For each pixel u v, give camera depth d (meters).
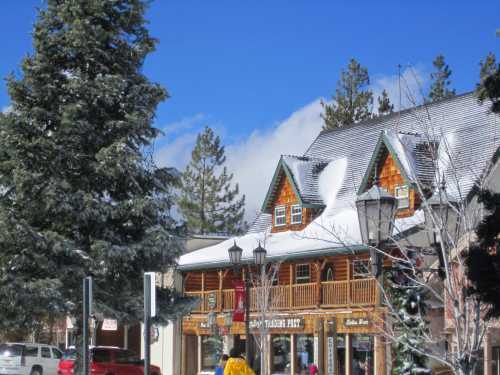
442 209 15.02
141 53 27.66
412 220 32.91
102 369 36.97
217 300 43.47
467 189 30.27
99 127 27.14
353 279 36.59
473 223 16.11
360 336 36.31
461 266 15.12
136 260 26.94
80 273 26.03
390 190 36.97
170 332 46.19
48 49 27.03
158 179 27.67
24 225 25.58
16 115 26.20
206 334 43.72
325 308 37.31
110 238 26.72
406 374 15.67
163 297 28.59
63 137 26.42
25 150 26.16
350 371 36.00
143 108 27.17
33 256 25.80
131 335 49.06
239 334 42.16
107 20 27.62
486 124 36.53
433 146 17.14
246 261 39.94
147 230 26.88
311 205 41.50
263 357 35.28
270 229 44.97
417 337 15.52
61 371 37.22
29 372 41.84
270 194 43.84
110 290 27.09
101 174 26.42
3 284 25.48
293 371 38.75
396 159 35.84
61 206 25.83
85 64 27.39
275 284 41.84
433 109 40.97
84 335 16.44
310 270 40.41
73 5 27.05
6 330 26.94
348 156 43.66
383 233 16.28
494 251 16.45
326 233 37.47
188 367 45.44
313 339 38.41
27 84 26.59
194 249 49.34
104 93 26.66
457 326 14.27
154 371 38.66
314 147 47.31
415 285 16.62
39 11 27.16
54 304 25.66
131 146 27.22
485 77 17.62
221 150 78.56
